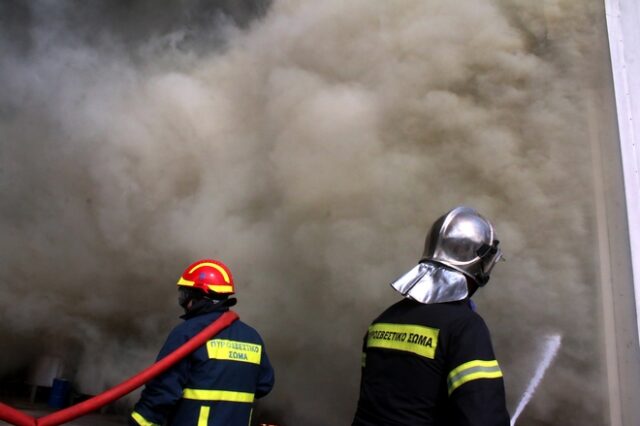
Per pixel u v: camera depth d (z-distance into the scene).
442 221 2.10
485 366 1.71
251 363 2.48
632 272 3.23
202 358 2.35
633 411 3.15
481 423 1.62
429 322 1.85
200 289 2.53
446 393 1.78
